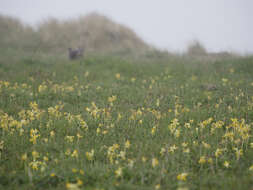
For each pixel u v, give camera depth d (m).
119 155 12.11
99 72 33.62
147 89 25.80
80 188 9.80
